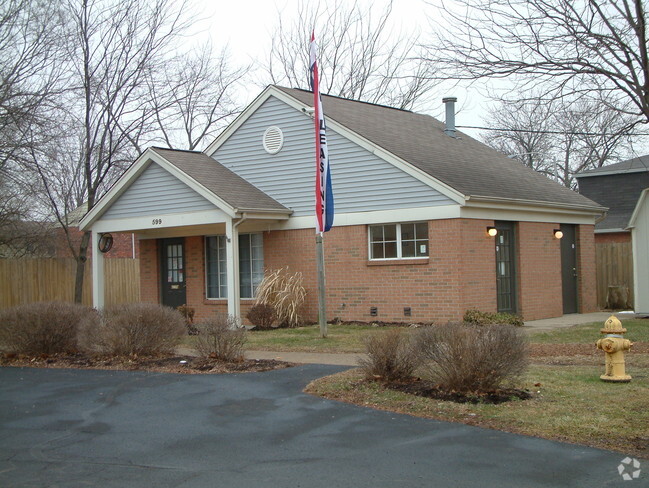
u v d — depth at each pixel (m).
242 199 17.89
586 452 6.65
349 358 12.43
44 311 13.71
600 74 14.08
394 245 17.22
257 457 6.83
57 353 13.77
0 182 20.75
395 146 17.67
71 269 24.62
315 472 6.33
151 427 8.09
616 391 8.81
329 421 8.06
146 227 19.00
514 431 7.39
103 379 11.12
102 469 6.60
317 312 18.30
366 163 17.45
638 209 18.09
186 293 21.08
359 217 17.59
